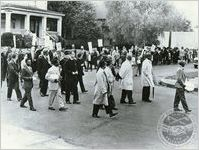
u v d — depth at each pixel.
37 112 12.83
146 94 16.05
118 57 32.22
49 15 49.72
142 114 13.06
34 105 14.19
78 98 14.98
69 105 14.47
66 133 10.08
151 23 45.50
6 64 20.61
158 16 45.75
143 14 45.88
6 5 43.50
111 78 13.19
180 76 13.51
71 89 14.82
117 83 22.75
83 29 52.91
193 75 27.58
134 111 13.62
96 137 9.80
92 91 18.59
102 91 11.98
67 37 54.66
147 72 16.00
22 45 38.50
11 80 14.94
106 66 13.12
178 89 13.54
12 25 47.03
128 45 48.53
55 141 9.21
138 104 15.25
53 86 13.25
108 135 10.06
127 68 15.06
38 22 50.47
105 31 56.03
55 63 13.30
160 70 33.06
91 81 22.97
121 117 12.45
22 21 48.38
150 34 46.41
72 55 14.91
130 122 11.73
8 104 14.20
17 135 9.49
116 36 48.41
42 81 16.44
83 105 14.53
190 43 47.22
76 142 9.24
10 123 10.91
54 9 54.97
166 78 25.27
